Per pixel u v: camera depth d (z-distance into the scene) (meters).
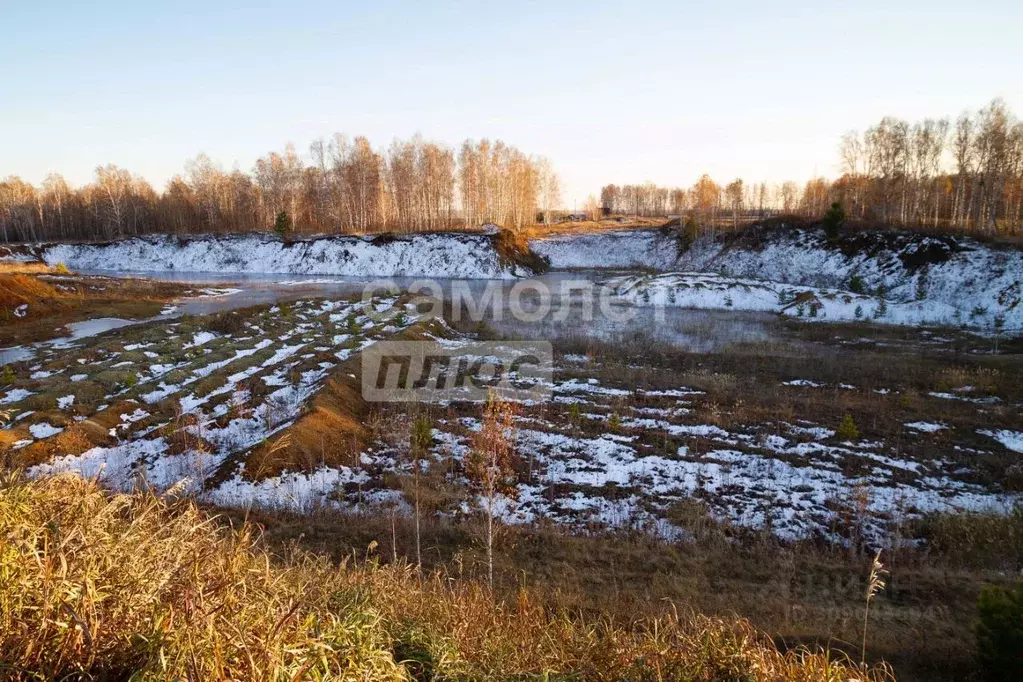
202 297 40.31
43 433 15.03
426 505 13.12
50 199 79.94
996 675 7.16
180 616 2.99
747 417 18.19
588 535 12.11
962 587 10.12
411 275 59.72
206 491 13.27
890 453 15.73
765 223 56.19
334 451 15.66
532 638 5.71
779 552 11.44
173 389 19.20
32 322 28.55
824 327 33.25
